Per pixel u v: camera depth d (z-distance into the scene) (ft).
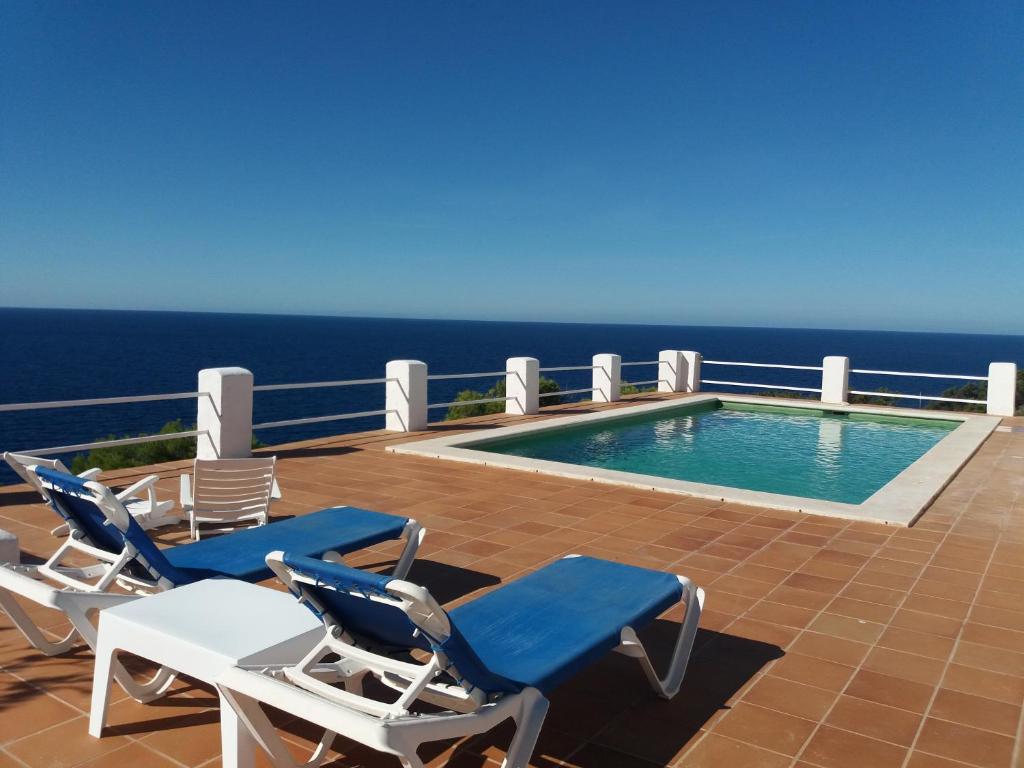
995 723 10.10
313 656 8.44
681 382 55.16
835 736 9.72
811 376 301.63
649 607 10.44
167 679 10.27
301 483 24.59
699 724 10.00
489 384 232.12
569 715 10.21
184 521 19.83
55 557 11.98
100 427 132.16
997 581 15.85
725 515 21.07
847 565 16.83
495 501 22.39
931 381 254.68
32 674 10.99
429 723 7.15
